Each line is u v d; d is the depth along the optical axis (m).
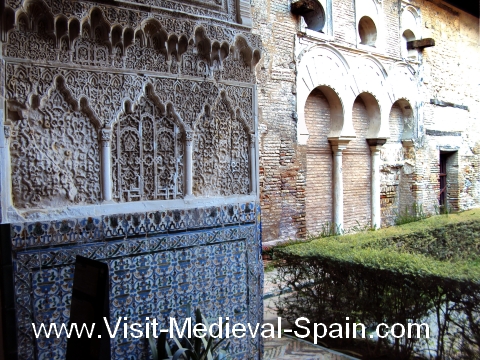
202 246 3.28
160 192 3.16
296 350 4.28
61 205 2.76
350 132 9.64
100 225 2.83
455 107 13.04
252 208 3.62
